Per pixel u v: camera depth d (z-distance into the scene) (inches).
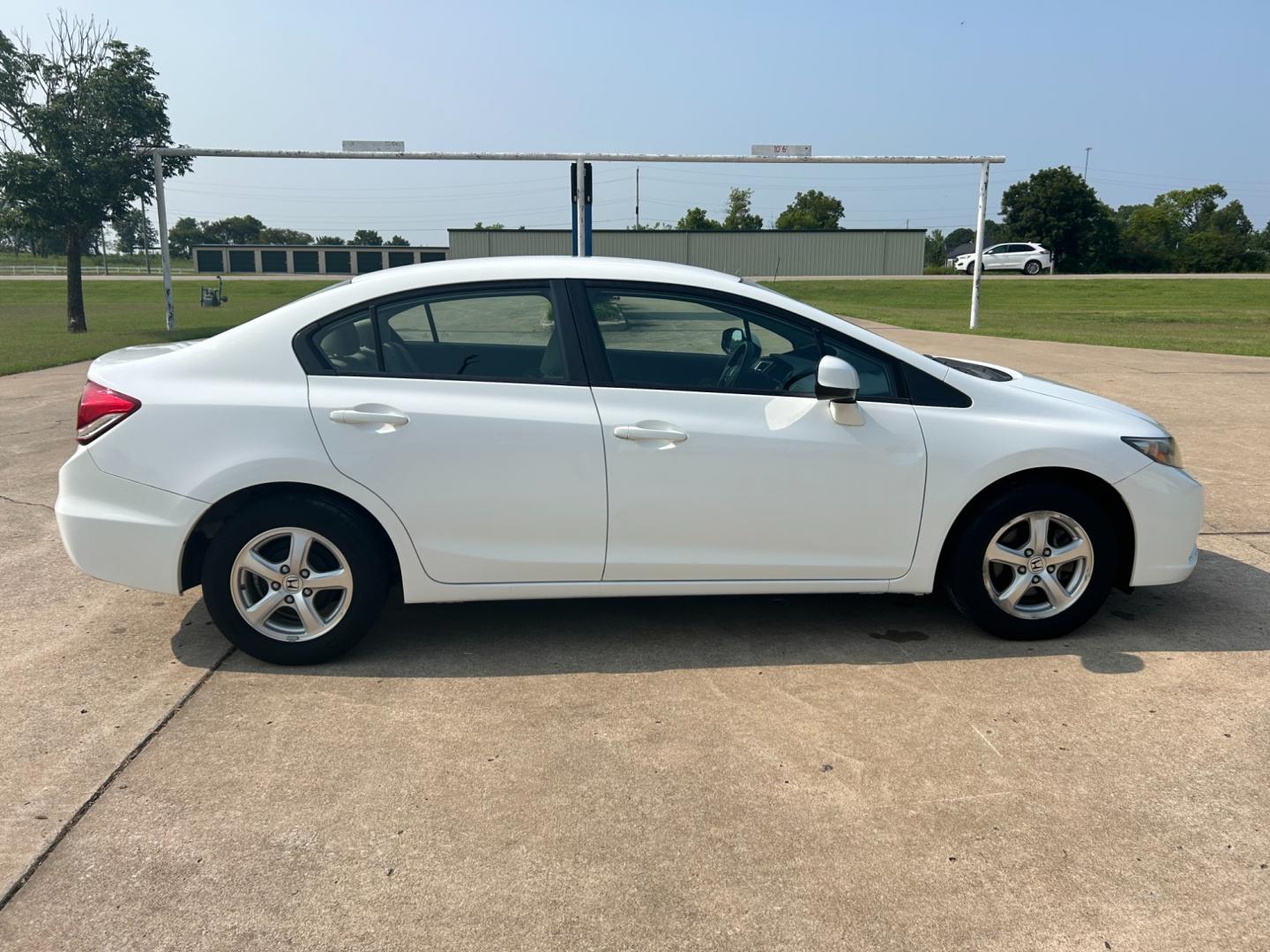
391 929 92.7
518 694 140.9
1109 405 165.9
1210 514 236.7
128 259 4500.5
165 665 150.7
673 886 98.8
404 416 142.6
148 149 772.6
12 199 823.7
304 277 2728.8
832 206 3683.6
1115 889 98.0
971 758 122.6
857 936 91.7
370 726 131.1
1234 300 1401.3
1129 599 179.2
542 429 144.5
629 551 149.3
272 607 146.9
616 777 118.7
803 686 143.2
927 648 156.9
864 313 1135.6
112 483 142.9
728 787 116.3
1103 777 118.0
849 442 148.7
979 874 100.6
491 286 149.3
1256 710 134.8
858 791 115.4
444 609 175.2
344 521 144.6
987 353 606.9
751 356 153.4
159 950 90.0
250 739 127.8
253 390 143.7
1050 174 2775.6
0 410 396.5
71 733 129.3
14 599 179.3
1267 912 94.7
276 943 90.8
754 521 149.4
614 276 151.8
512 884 99.2
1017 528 156.3
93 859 103.0
